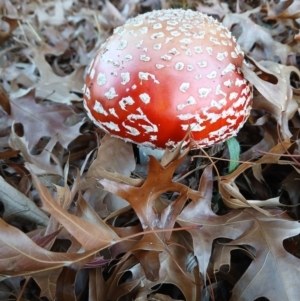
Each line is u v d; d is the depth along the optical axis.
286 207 0.22
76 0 0.46
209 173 0.19
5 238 0.14
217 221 0.19
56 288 0.16
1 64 0.36
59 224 0.17
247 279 0.18
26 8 0.44
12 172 0.24
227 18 0.32
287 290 0.17
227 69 0.20
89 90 0.21
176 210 0.18
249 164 0.20
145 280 0.18
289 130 0.24
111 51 0.20
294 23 0.30
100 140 0.25
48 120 0.26
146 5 0.42
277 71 0.23
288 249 0.19
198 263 0.18
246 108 0.21
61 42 0.37
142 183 0.18
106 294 0.17
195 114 0.19
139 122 0.20
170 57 0.19
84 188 0.22
